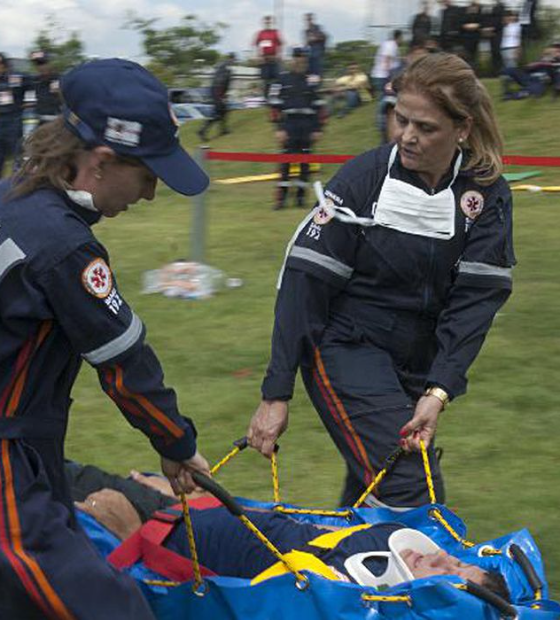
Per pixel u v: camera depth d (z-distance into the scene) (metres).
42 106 14.36
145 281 9.13
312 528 3.46
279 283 3.76
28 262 2.55
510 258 3.72
